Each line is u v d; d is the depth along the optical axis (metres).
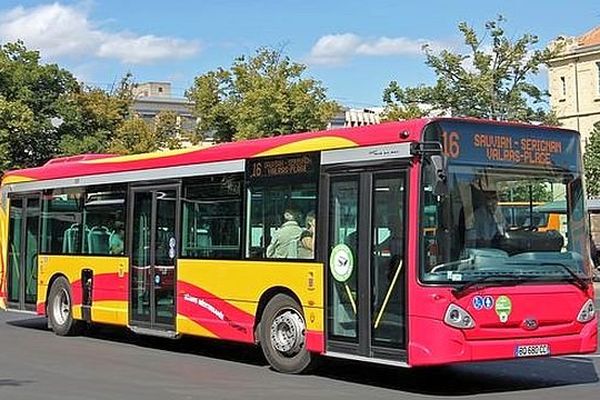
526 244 10.71
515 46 38.41
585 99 66.56
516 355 10.41
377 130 11.13
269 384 11.36
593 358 14.13
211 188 13.73
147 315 14.84
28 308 18.08
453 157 10.49
